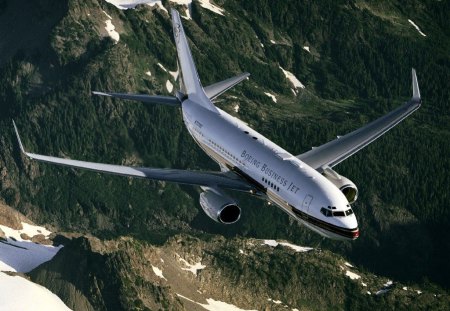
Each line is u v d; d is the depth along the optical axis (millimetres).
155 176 136125
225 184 133500
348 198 133875
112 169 136375
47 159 134500
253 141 136500
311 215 119625
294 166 126375
